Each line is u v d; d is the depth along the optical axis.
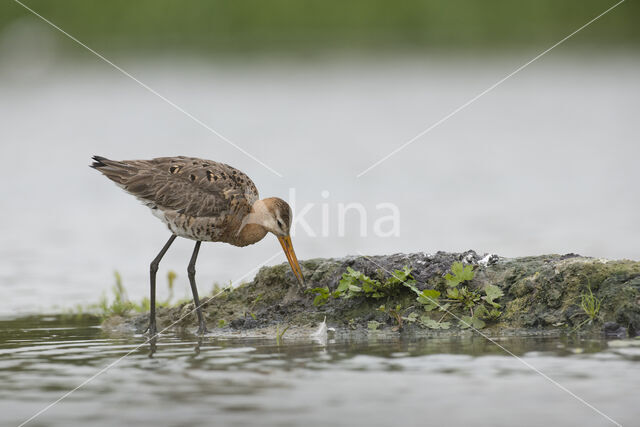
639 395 7.66
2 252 17.89
